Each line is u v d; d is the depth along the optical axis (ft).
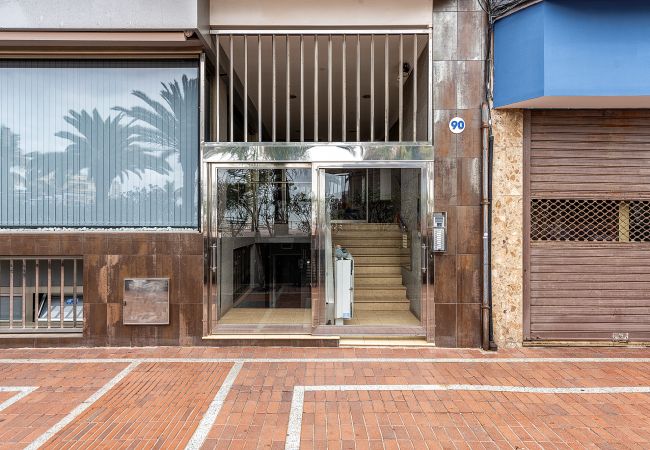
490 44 16.05
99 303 16.22
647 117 16.38
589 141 16.40
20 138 16.75
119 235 16.21
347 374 13.60
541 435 9.99
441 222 16.20
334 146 16.49
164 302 16.19
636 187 16.40
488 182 16.10
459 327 16.28
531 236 16.49
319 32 16.55
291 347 16.24
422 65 18.24
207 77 17.13
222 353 15.53
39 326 16.67
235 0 16.21
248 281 17.07
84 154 16.78
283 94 22.66
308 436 9.91
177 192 16.79
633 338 16.39
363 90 22.15
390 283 17.83
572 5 14.46
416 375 13.52
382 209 17.11
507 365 14.42
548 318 16.40
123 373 13.65
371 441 9.72
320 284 16.71
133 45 15.87
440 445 9.57
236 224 17.10
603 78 14.53
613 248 16.48
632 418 10.80
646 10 14.49
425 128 17.43
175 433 10.01
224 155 16.38
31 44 15.72
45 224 16.75
